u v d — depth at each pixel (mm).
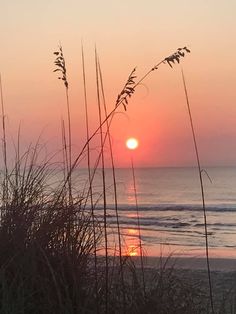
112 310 3516
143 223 24641
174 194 48656
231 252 14477
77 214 3881
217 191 52125
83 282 3639
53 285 3502
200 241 17625
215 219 27078
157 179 84938
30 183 4066
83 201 3922
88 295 3555
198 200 41219
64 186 3982
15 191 4016
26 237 3730
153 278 3932
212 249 15297
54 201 3969
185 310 3615
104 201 3584
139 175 104688
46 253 3660
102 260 3900
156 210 32688
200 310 3783
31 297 3424
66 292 3379
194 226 23547
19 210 3861
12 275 3535
